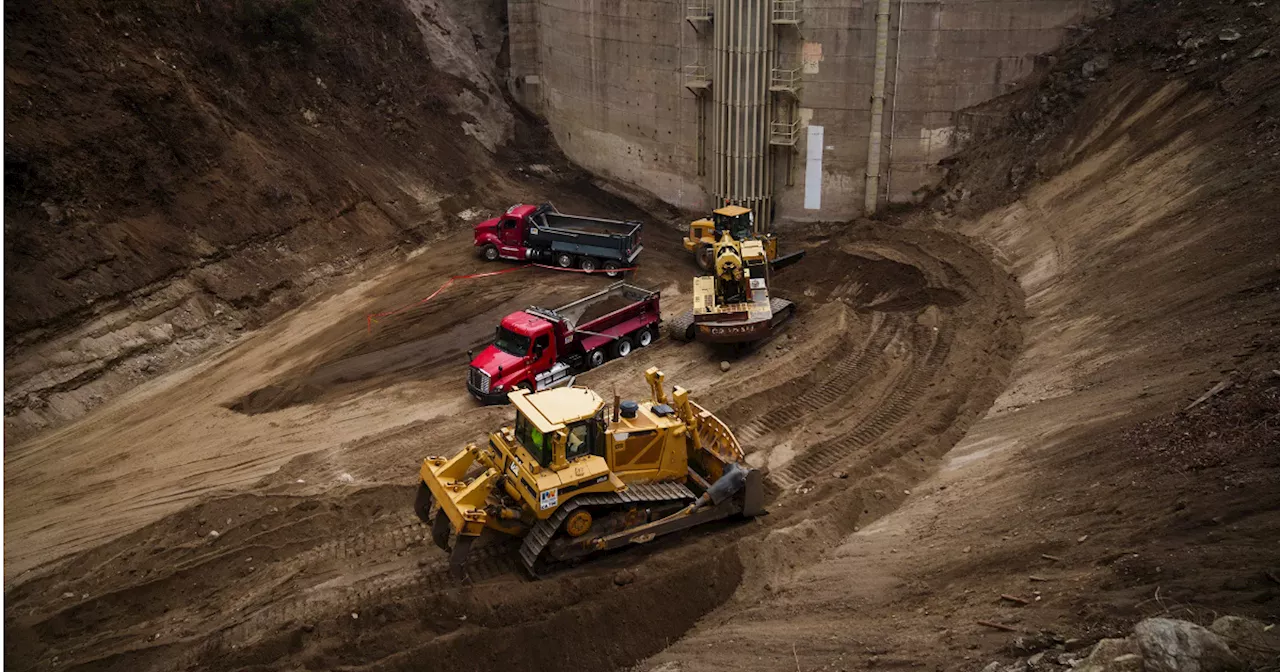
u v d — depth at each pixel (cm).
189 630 1393
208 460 1967
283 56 3266
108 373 2273
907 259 2777
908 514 1530
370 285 2902
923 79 3098
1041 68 2986
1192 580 962
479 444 1939
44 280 2248
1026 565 1162
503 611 1338
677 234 3509
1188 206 2175
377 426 2097
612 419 1540
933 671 991
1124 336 1842
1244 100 2341
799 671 1108
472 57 4169
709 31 3334
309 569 1506
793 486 1706
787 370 2198
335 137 3278
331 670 1255
